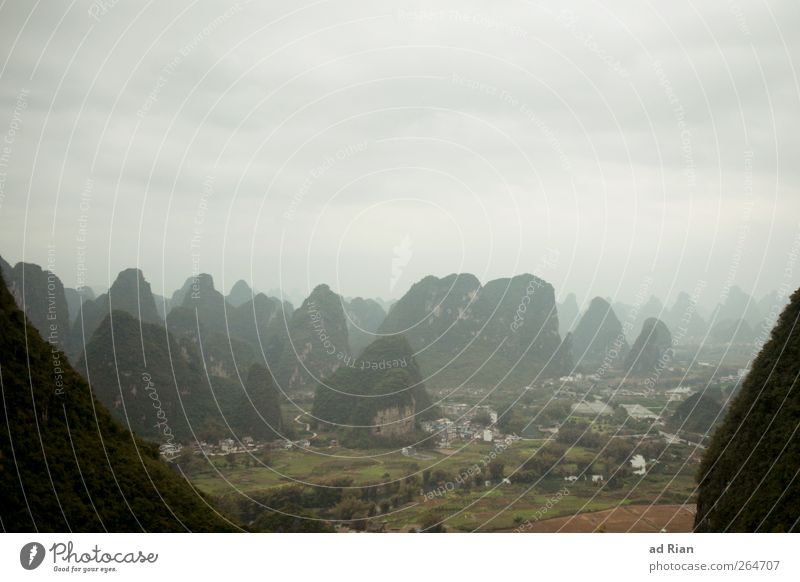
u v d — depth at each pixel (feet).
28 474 62.34
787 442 67.00
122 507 66.49
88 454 69.56
